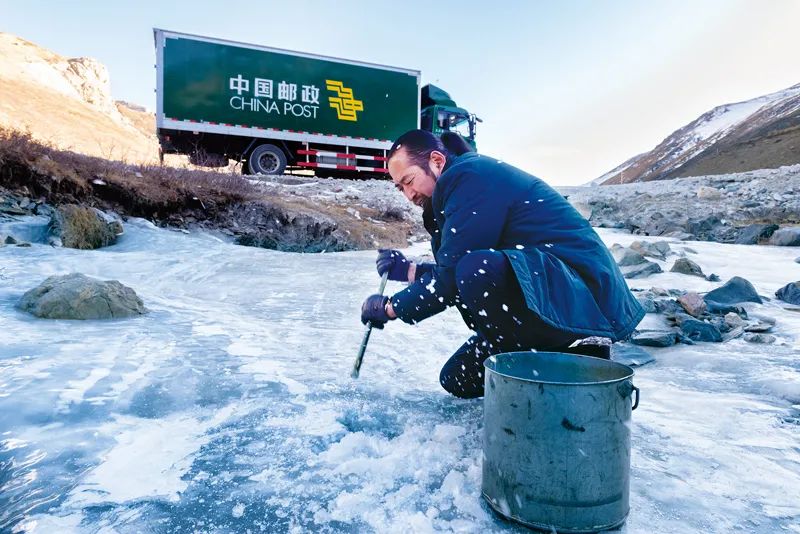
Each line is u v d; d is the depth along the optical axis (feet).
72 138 182.29
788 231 29.40
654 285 19.72
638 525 4.93
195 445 6.25
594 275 6.07
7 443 5.98
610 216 46.85
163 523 4.70
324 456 6.07
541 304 5.64
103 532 4.52
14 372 8.07
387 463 5.92
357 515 4.94
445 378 7.99
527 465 4.76
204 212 34.96
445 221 6.69
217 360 9.59
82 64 364.99
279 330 12.76
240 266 23.36
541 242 6.36
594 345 6.79
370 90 57.62
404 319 7.02
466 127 60.64
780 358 11.09
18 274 16.72
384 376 9.30
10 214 25.44
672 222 37.55
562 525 4.70
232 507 4.99
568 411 4.65
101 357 9.16
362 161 59.06
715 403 8.41
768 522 5.04
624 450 4.88
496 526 4.88
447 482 5.54
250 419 7.05
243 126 52.75
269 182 48.42
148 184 33.78
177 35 49.83
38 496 5.04
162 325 12.13
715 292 16.61
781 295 17.04
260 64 52.95
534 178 6.86
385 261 8.03
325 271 23.04
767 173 59.21
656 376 10.28
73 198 29.09
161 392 7.77
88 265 19.86
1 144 27.66
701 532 4.85
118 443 6.17
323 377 8.99
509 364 5.79
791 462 6.37
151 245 27.20
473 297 6.25
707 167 513.45
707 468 6.15
